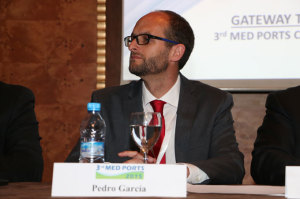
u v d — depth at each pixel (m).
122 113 2.12
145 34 2.11
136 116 1.51
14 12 3.71
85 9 3.65
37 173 2.03
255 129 3.25
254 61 3.27
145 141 1.50
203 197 1.05
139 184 1.04
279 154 2.03
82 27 3.64
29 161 2.01
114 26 3.51
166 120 2.10
